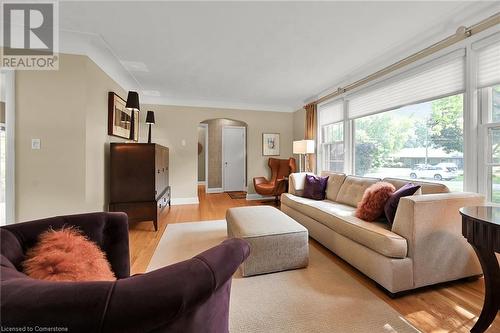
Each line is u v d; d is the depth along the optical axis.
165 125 5.05
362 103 3.55
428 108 2.66
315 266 2.21
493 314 1.30
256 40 2.60
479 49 2.10
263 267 2.03
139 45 2.72
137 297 0.51
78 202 2.59
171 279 0.56
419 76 2.67
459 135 2.35
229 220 2.54
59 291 0.49
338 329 1.39
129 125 4.20
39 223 1.08
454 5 1.99
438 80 2.46
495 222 1.15
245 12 2.09
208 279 0.61
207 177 7.12
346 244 2.16
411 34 2.45
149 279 0.55
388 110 3.08
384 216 2.19
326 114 4.50
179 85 4.21
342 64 3.25
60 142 2.54
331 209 2.67
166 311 0.52
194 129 5.23
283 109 5.93
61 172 2.54
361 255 1.95
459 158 2.35
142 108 4.92
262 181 5.61
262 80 3.93
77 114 2.58
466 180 2.22
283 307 1.60
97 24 2.29
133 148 3.24
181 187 5.16
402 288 1.67
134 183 3.24
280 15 2.13
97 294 0.49
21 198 2.45
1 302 0.45
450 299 1.67
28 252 0.89
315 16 2.15
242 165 7.47
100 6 2.01
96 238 1.23
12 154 2.42
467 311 1.54
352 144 3.86
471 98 2.15
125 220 1.36
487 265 1.30
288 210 3.58
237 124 7.46
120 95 3.82
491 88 2.10
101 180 3.06
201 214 4.23
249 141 5.71
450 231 1.77
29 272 0.76
